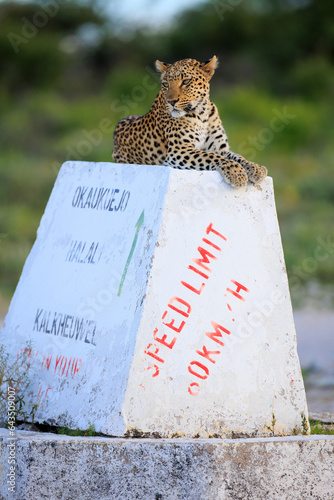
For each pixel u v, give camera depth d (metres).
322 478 11.45
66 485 10.89
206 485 10.82
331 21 87.06
